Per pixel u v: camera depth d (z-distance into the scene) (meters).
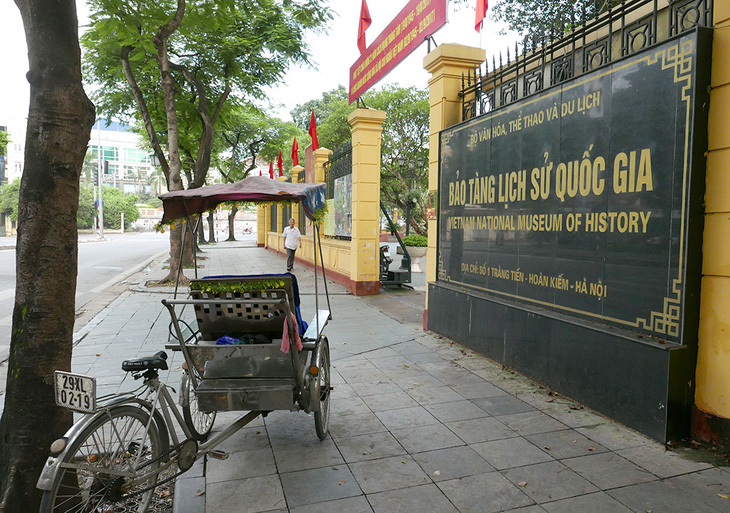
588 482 3.00
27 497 2.56
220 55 13.73
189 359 3.28
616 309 3.91
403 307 9.29
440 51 6.60
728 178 3.17
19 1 2.59
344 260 11.99
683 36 3.30
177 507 2.80
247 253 23.53
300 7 6.94
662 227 3.48
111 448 2.63
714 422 3.29
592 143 4.11
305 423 3.99
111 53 12.80
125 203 69.62
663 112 3.46
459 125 6.33
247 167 34.81
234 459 3.38
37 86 2.59
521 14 10.32
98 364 5.67
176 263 12.33
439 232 6.99
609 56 4.04
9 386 2.63
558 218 4.55
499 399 4.43
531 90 5.84
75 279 2.77
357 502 2.84
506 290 5.41
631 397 3.70
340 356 5.95
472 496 2.88
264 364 3.27
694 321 3.38
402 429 3.83
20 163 72.31
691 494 2.84
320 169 14.38
